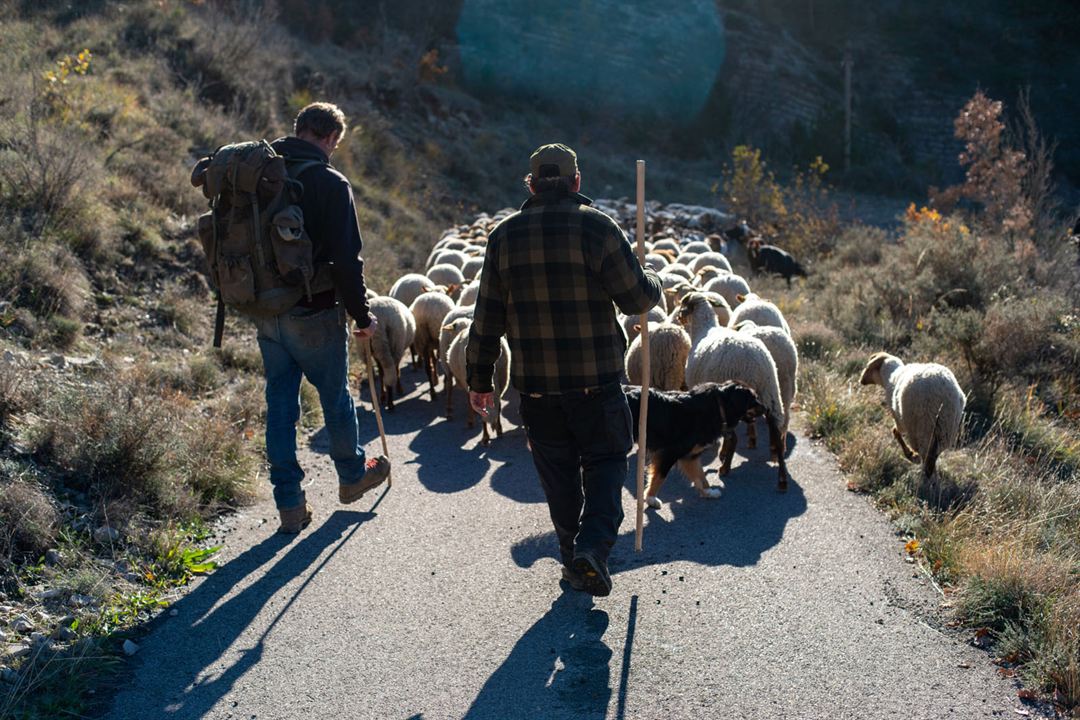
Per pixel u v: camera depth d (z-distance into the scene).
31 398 5.81
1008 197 15.37
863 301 11.41
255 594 4.41
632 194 27.69
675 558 4.75
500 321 4.00
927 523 5.01
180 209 11.38
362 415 8.03
